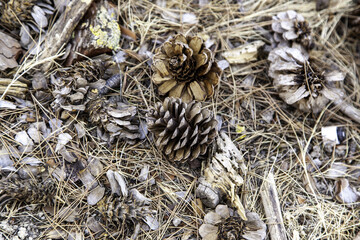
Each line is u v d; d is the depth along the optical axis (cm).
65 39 79
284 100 82
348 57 87
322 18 88
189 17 85
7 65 78
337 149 82
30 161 77
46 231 76
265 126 82
